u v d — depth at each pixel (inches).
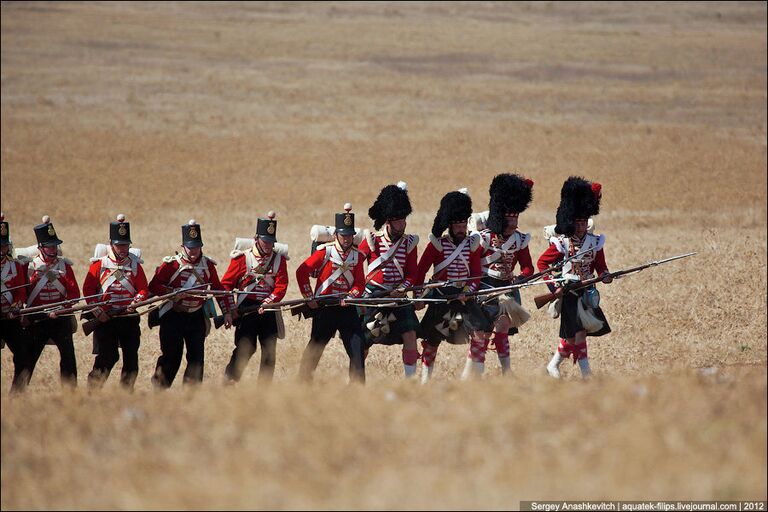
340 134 7022.6
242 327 1700.3
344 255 1690.5
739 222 4347.9
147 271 3125.0
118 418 1206.3
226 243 3754.9
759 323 2319.1
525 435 1068.5
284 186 5590.6
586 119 7642.7
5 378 1945.1
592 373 1831.9
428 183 5634.8
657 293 2598.4
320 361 2010.3
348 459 1026.7
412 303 1734.7
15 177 5703.7
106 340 1705.2
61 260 1715.1
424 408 1187.3
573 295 1835.6
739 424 1058.1
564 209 1831.9
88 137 6815.9
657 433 1034.1
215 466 1027.9
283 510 926.4
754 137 7071.9
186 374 1673.2
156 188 5511.8
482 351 1754.4
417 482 959.6
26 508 974.4
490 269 1827.0
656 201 5059.1
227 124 7288.4
